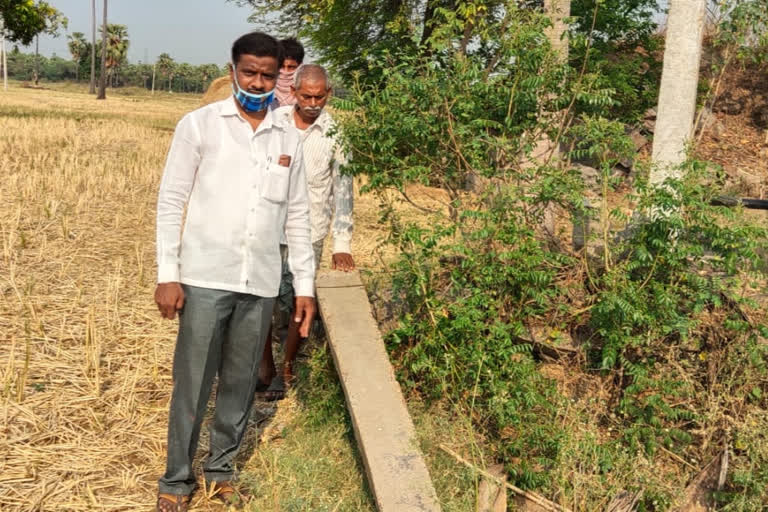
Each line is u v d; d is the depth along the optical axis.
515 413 3.51
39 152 13.51
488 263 3.94
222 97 7.39
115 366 4.52
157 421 3.93
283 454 3.58
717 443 3.66
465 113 4.01
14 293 5.53
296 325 4.24
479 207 4.11
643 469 3.38
